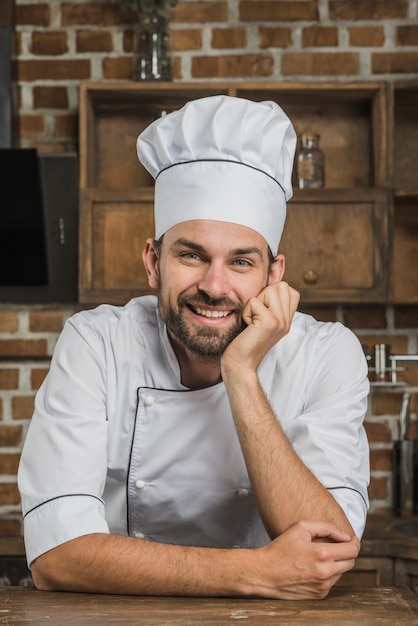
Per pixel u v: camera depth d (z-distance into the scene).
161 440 1.76
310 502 1.55
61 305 3.11
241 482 1.78
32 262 2.93
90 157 2.96
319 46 3.11
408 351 3.11
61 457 1.62
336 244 2.85
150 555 1.48
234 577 1.46
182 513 1.81
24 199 2.84
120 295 2.86
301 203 2.86
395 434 3.10
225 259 1.64
